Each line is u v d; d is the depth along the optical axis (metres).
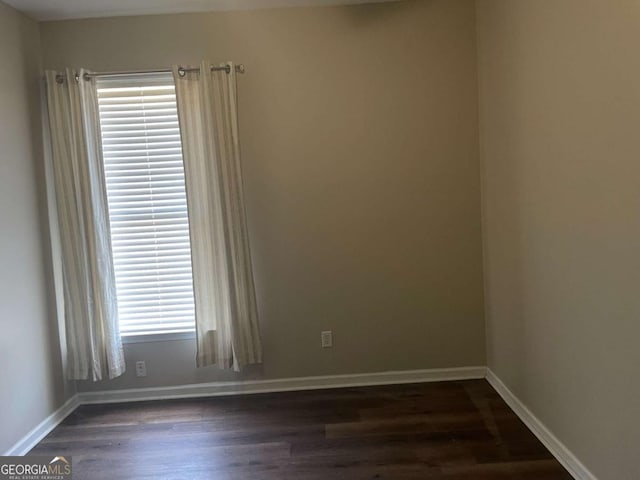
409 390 3.20
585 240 1.96
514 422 2.70
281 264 3.25
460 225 3.24
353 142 3.19
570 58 2.01
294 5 3.11
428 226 3.24
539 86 2.30
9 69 2.76
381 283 3.27
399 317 3.29
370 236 3.25
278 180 3.20
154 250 3.23
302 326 3.29
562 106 2.09
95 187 3.08
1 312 2.57
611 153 1.75
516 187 2.63
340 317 3.29
